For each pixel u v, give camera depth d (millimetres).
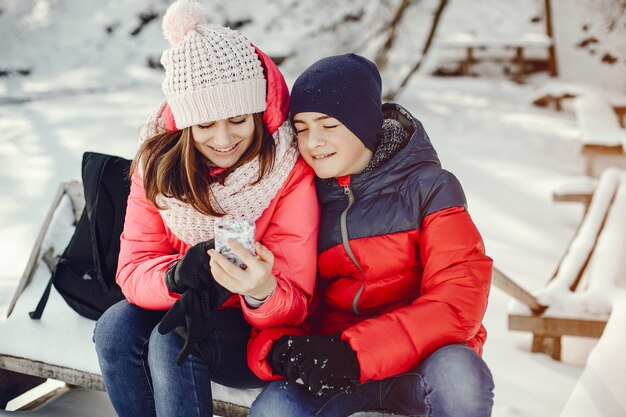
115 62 10023
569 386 2301
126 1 10547
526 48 9703
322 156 1601
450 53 9703
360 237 1621
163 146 1611
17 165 5410
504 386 2295
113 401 1588
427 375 1396
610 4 9773
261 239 1672
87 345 1845
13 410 2154
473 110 7684
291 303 1522
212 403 1571
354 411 1489
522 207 4480
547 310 2490
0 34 10164
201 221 1626
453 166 5508
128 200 1738
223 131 1523
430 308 1462
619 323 2111
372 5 9992
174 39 1554
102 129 6547
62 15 10578
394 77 8711
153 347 1485
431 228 1563
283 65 9625
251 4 10508
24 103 7812
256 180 1581
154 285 1565
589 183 4109
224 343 1572
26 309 2010
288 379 1448
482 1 10250
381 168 1608
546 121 7203
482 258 1546
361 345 1411
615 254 2838
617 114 6262
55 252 2252
